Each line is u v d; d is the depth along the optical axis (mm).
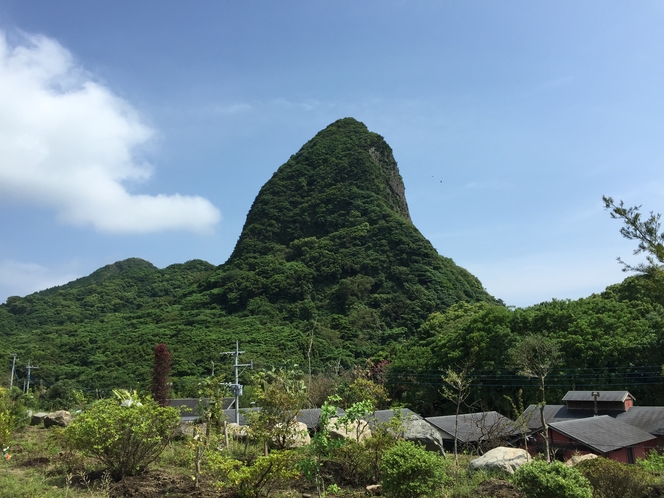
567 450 23297
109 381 55469
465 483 12062
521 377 34562
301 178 126750
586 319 35344
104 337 75750
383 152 135875
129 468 12852
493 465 13266
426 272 88938
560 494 9031
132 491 11391
